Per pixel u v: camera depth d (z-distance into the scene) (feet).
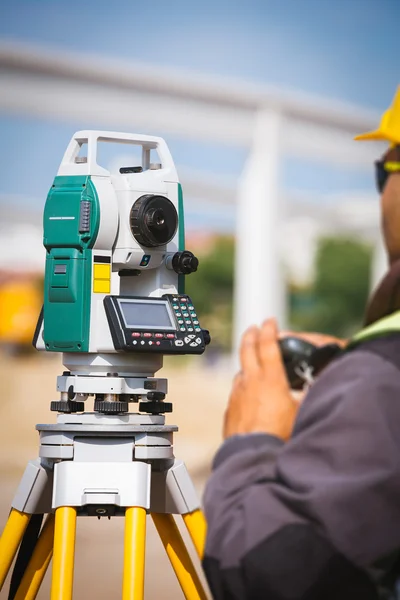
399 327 5.38
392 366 5.25
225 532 5.38
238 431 5.90
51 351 8.68
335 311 188.24
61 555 7.98
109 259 8.41
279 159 80.69
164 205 8.50
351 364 5.33
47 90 69.97
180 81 75.25
